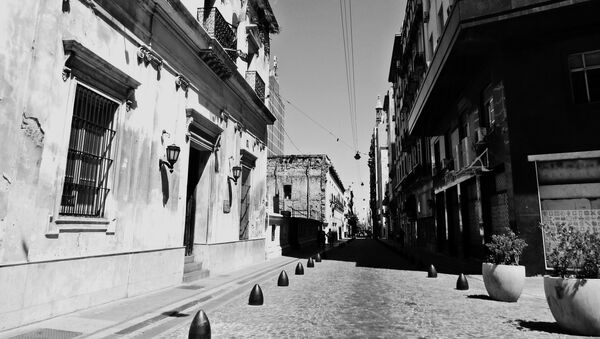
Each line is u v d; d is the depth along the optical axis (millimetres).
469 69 15070
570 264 5578
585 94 11398
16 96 5414
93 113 7301
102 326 5605
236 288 9859
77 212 6840
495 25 11883
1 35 5211
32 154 5672
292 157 44562
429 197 26062
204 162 12609
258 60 18562
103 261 7180
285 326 5824
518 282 7789
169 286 9492
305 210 42969
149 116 8922
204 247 12070
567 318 5379
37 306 5676
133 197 8250
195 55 11227
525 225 11344
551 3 10953
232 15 14703
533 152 11586
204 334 4707
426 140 26703
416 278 11898
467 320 6215
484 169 13516
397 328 5699
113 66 7363
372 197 92812
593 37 11359
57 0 6168
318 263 17562
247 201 16703
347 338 5172
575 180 11172
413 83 27078
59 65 6195
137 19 8383
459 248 18234
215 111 12867
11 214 5309
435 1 20141
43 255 5859
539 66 11922
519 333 5410
